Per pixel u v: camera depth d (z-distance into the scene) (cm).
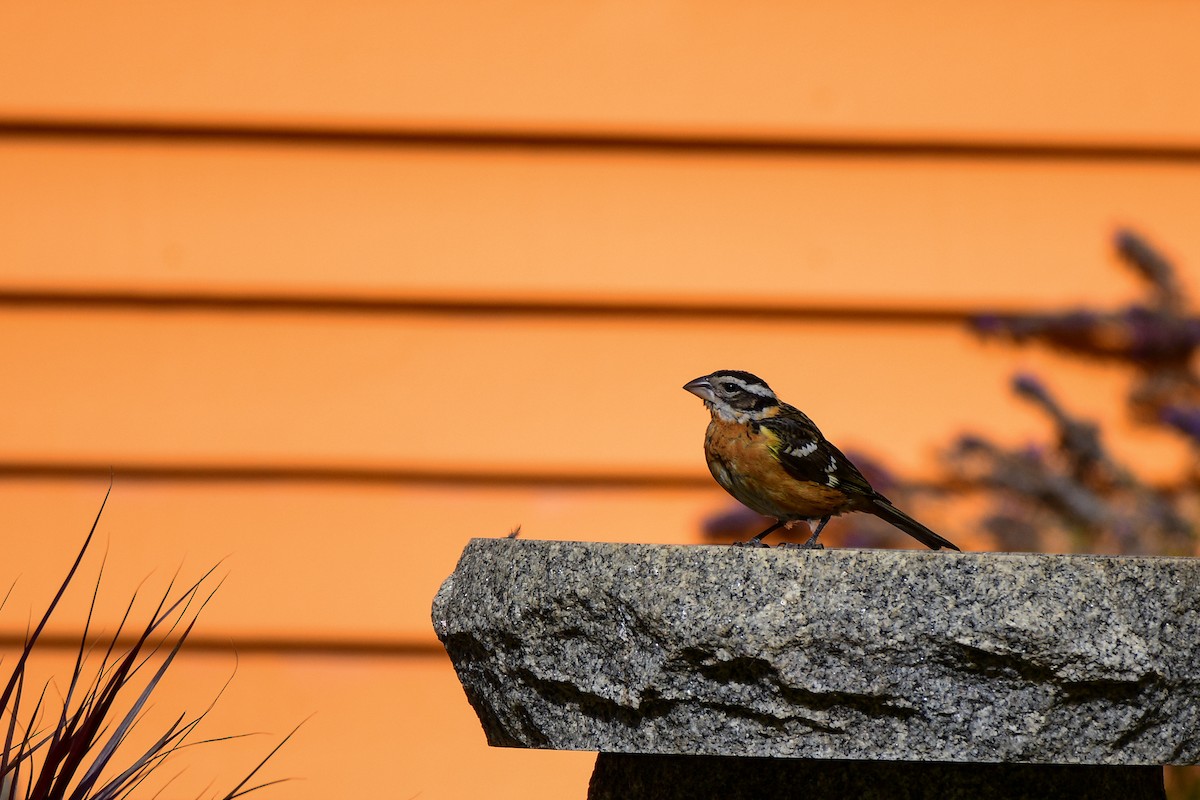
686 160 1089
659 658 509
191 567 1059
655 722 518
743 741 506
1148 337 1062
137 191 1074
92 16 1075
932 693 493
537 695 549
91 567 1052
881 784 568
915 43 1091
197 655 1053
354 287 1077
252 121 1077
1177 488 1078
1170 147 1085
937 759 494
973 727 493
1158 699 496
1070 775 566
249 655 1059
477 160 1088
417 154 1087
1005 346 1085
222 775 1038
